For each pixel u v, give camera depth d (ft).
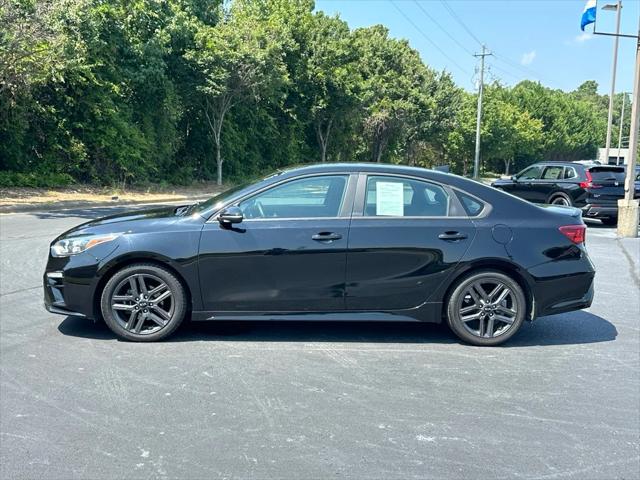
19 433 11.72
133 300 17.02
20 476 10.19
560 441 11.84
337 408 13.12
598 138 311.88
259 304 17.04
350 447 11.41
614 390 14.48
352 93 116.26
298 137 127.03
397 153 169.48
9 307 20.43
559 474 10.61
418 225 17.25
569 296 17.63
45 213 52.37
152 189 79.71
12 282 23.99
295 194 17.44
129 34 78.02
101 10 71.97
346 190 17.49
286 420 12.48
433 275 17.21
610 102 92.17
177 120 91.97
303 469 10.59
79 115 72.38
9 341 16.97
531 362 16.37
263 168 119.03
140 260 16.93
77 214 51.96
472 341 17.56
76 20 65.67
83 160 73.26
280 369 15.35
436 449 11.41
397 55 157.17
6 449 11.09
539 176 53.26
